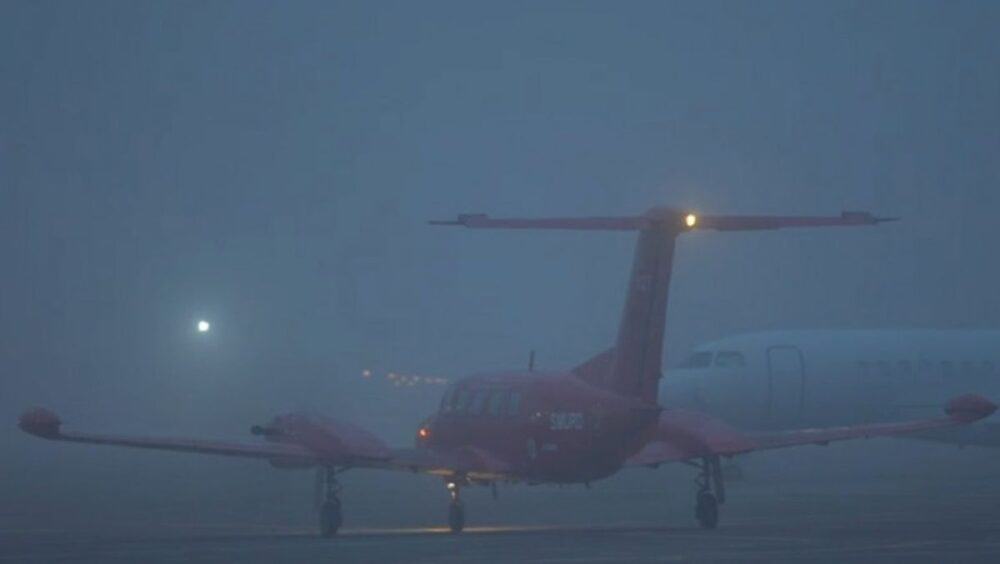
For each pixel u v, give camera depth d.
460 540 108.88
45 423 101.75
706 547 99.88
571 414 113.31
